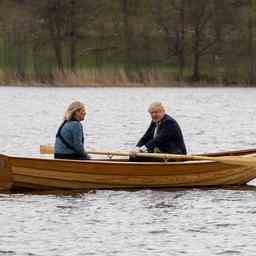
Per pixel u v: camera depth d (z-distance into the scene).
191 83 142.88
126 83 131.50
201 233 27.47
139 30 151.38
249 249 25.66
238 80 144.75
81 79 131.38
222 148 53.00
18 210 30.66
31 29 151.25
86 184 35.03
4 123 70.94
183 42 149.38
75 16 152.75
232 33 149.38
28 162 34.44
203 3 148.75
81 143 35.25
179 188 35.72
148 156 35.38
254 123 72.69
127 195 33.91
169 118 35.84
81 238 26.78
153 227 28.22
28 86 132.00
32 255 24.94
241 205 31.88
